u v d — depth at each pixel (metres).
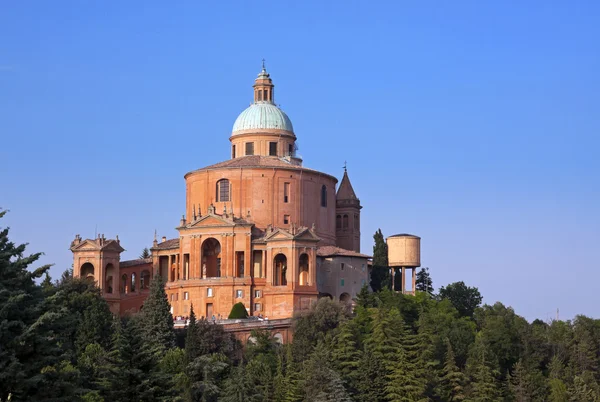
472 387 173.12
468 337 189.88
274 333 188.38
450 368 173.62
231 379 153.12
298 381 156.12
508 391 178.25
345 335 169.88
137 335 122.31
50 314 94.44
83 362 144.25
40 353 96.25
